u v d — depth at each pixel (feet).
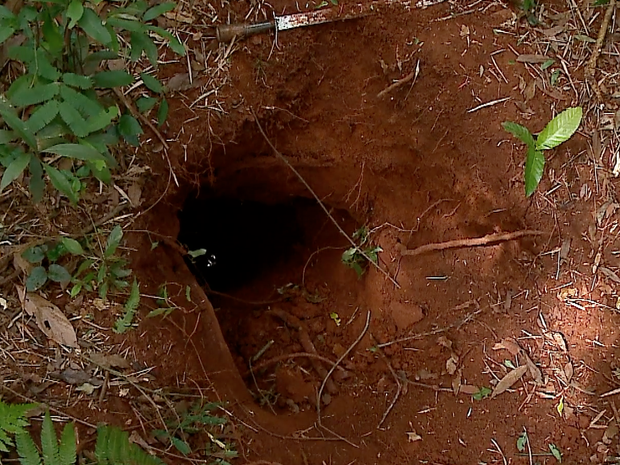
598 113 10.11
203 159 10.01
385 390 10.13
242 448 9.34
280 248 11.83
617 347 9.69
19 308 9.20
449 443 9.63
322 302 11.18
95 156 8.52
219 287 11.66
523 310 9.99
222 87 9.96
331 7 10.09
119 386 9.18
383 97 10.27
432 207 10.61
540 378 9.74
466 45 10.17
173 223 10.07
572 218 10.00
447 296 10.34
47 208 9.38
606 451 9.43
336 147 10.60
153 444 9.07
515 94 10.12
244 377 10.51
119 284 9.37
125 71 9.34
